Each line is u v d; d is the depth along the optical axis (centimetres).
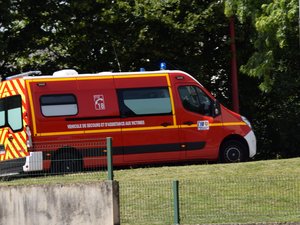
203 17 7031
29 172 4597
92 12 7088
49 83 5300
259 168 4812
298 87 6956
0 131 5362
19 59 7375
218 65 7619
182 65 7388
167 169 4944
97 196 3850
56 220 3928
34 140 5175
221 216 3762
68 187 3916
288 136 7469
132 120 5438
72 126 5288
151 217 3800
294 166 4853
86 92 5366
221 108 5681
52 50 7412
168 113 5525
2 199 4066
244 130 5709
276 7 5278
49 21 7075
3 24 6581
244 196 4066
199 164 5684
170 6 7150
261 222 3581
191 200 4012
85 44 7225
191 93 5616
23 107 5206
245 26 7225
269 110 7644
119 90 5441
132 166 5550
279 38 5334
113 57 7262
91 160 4472
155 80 5544
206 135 5600
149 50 7069
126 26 7144
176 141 5525
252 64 5978
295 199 4000
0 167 4534
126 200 4059
